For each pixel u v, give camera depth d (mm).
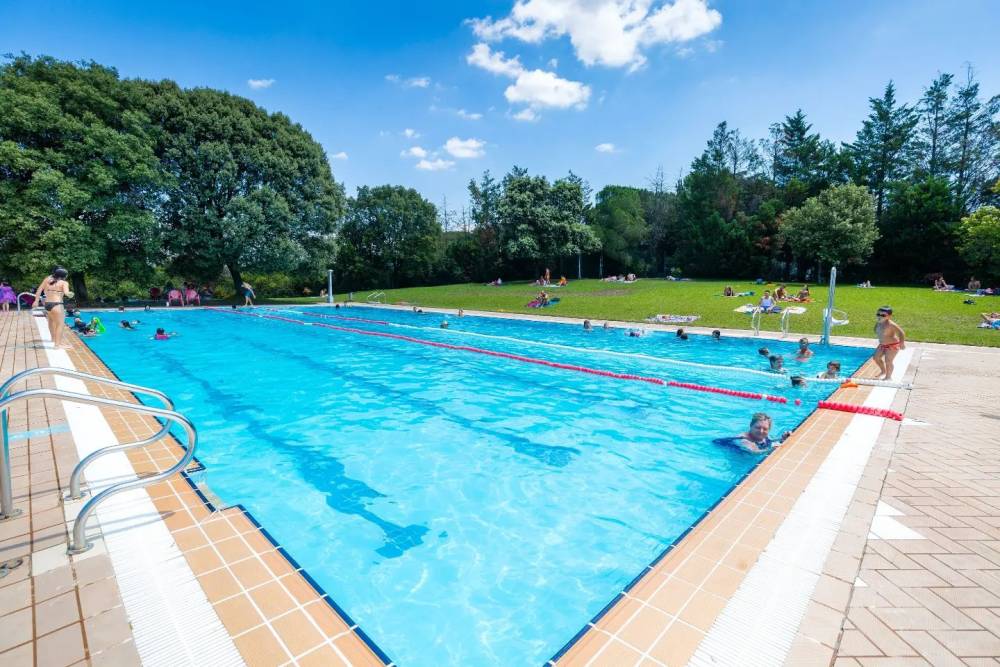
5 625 2426
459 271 46906
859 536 3359
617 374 10453
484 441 6484
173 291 26969
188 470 4504
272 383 9742
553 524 4355
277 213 26781
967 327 15156
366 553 3918
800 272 36531
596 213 46156
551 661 2330
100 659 2219
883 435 5660
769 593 2740
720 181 42594
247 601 2682
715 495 4918
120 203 22688
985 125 35406
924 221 30750
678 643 2377
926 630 2432
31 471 4410
